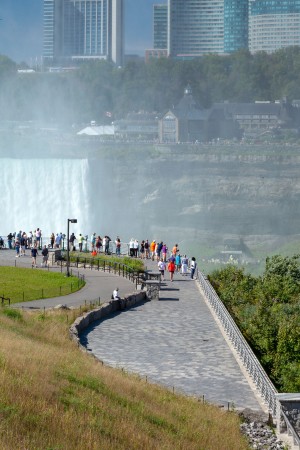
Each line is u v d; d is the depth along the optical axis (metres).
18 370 63.44
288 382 82.62
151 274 129.38
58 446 50.88
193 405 70.25
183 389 77.38
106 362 85.12
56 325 93.69
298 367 84.12
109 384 69.19
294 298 117.44
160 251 149.88
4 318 90.00
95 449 52.19
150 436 58.50
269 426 68.81
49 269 135.38
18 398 56.38
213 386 78.75
